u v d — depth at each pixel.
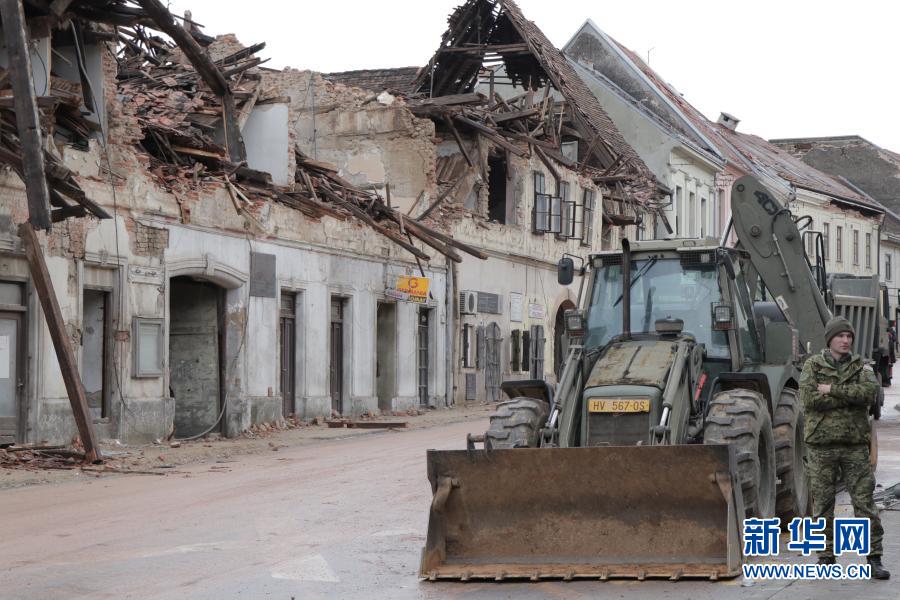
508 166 45.22
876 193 89.94
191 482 18.53
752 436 11.80
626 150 57.16
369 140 39.94
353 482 18.12
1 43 21.98
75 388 21.16
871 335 31.11
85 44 24.48
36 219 18.98
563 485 11.08
